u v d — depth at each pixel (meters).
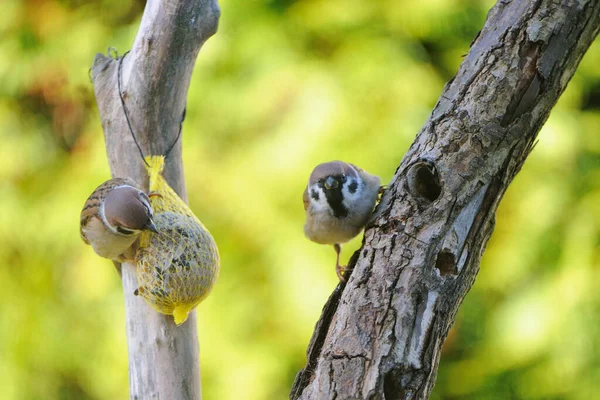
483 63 5.94
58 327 12.45
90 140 12.05
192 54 6.84
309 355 5.61
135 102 6.90
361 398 5.06
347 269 5.82
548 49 5.81
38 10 12.31
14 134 12.39
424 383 5.20
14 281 12.48
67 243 11.94
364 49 11.30
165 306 6.53
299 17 11.56
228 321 11.45
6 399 12.26
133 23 12.12
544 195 11.40
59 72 12.19
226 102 11.31
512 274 11.58
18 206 12.16
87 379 12.70
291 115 11.02
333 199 6.64
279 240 11.08
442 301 5.41
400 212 5.63
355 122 11.01
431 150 5.78
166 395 6.80
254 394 11.38
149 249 6.52
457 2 11.68
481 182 5.64
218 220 11.41
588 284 11.19
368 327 5.28
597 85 12.32
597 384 11.35
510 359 11.75
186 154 11.42
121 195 6.57
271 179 11.06
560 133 11.20
